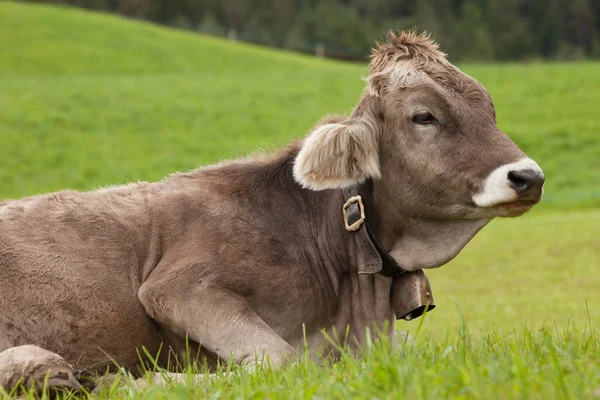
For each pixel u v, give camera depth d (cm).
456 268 1820
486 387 399
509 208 590
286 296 638
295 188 682
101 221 658
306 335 653
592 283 1582
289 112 4716
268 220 662
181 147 3950
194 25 11800
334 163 615
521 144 4031
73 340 629
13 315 623
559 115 4578
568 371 445
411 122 624
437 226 639
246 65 6644
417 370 453
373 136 635
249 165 698
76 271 636
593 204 3030
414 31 673
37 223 654
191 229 652
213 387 502
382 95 639
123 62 6209
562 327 1110
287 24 12200
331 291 667
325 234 672
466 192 604
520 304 1383
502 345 564
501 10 12875
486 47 11938
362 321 668
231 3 12231
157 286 624
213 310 611
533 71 5878
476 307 1372
